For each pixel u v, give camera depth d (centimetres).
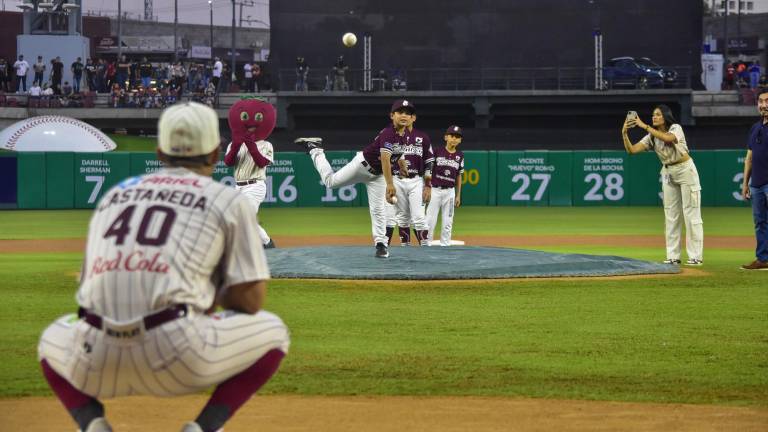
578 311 1319
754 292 1509
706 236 2859
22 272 1839
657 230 3103
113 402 812
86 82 6456
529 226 3278
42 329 1179
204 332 543
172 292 532
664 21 5881
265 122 1966
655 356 1027
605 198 4409
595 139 5831
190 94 6172
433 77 5891
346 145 5966
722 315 1292
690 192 1861
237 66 9019
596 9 5847
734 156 4334
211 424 565
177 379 541
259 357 572
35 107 6028
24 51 6288
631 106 5828
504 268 1645
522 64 5875
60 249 2458
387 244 1780
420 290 1496
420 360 999
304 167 4372
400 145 1675
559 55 5862
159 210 549
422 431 727
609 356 1027
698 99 6009
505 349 1060
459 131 2161
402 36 5881
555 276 1653
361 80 5903
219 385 574
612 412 788
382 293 1462
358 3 5872
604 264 1734
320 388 872
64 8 6359
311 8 5909
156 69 6800
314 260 1725
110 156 4300
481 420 760
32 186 4259
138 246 538
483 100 5772
